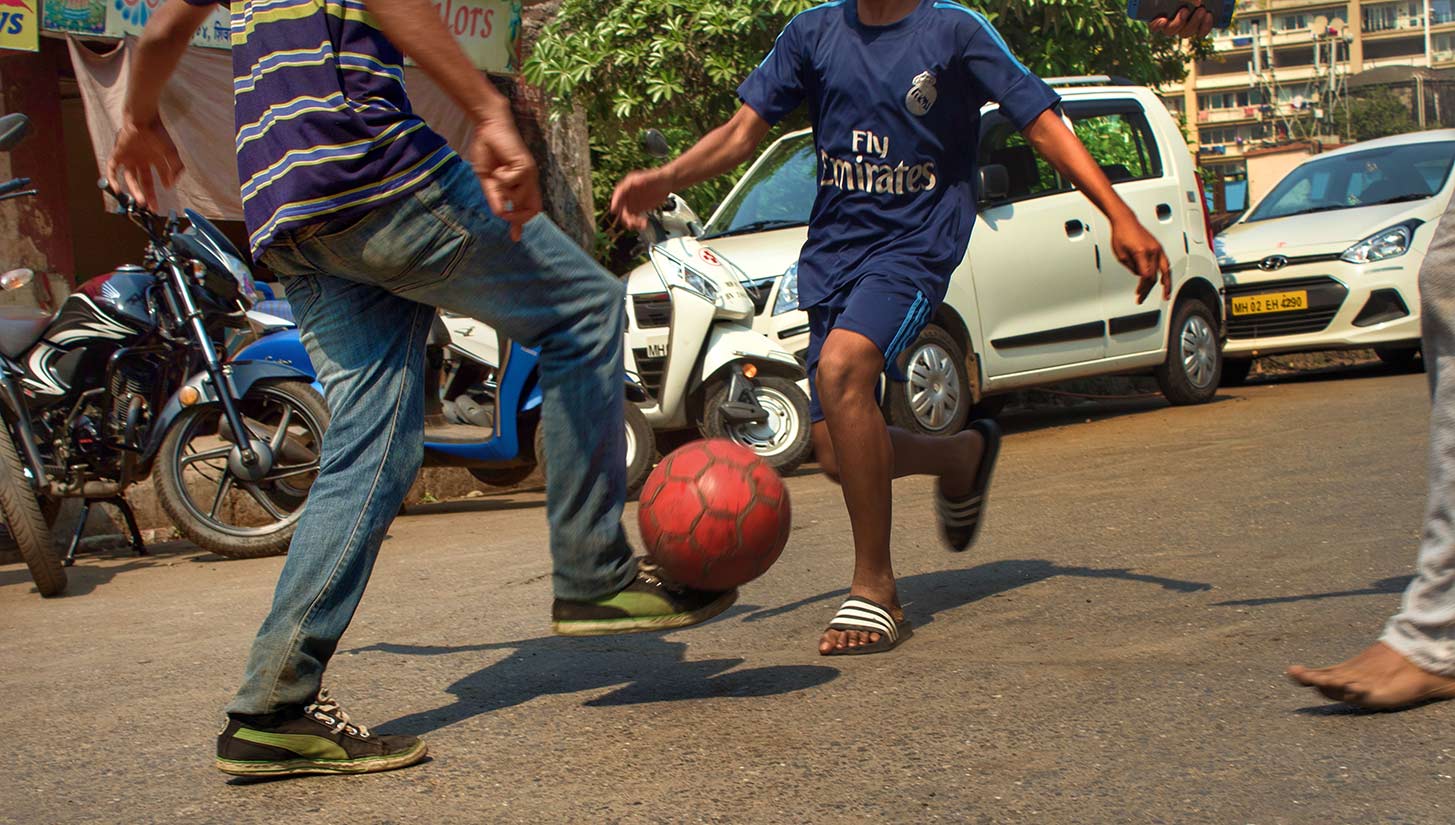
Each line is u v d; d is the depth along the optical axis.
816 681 3.19
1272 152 32.16
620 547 2.95
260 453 6.02
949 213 3.52
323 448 2.72
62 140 8.54
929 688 3.06
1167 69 12.70
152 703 3.37
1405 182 11.62
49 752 2.98
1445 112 69.69
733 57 10.42
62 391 5.96
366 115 2.55
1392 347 11.23
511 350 6.89
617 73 10.78
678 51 10.40
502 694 3.22
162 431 6.06
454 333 7.55
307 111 2.55
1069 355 8.90
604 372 2.87
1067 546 4.75
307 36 2.57
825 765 2.58
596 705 3.08
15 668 3.94
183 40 2.77
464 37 10.84
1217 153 68.75
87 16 8.22
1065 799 2.35
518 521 6.93
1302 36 102.44
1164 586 4.02
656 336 7.67
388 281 2.65
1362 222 11.09
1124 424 8.95
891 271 3.46
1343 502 5.24
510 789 2.54
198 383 6.03
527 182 2.47
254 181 2.63
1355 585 3.86
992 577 4.32
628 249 13.24
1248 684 2.96
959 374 8.16
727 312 7.60
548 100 11.64
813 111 3.66
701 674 3.32
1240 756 2.51
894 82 3.47
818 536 5.39
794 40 3.66
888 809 2.34
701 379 7.55
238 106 2.68
